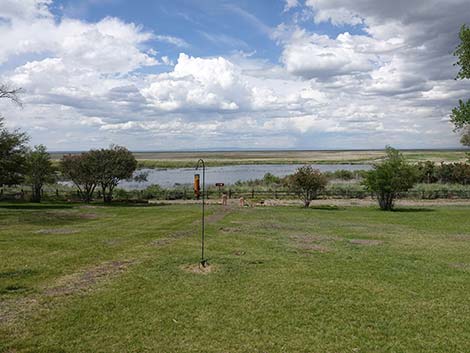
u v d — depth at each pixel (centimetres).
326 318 660
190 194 3666
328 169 9194
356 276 906
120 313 668
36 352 532
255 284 834
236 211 2409
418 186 4069
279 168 10706
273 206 2848
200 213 2250
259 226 1723
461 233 1574
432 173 4769
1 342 558
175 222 1838
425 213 2359
